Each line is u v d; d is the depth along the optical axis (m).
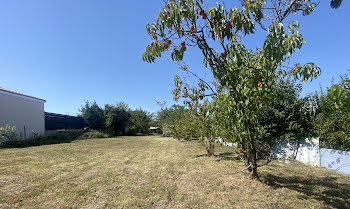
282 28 1.99
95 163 6.84
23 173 5.43
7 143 11.52
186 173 5.41
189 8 2.28
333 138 5.81
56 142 15.06
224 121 4.71
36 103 15.83
